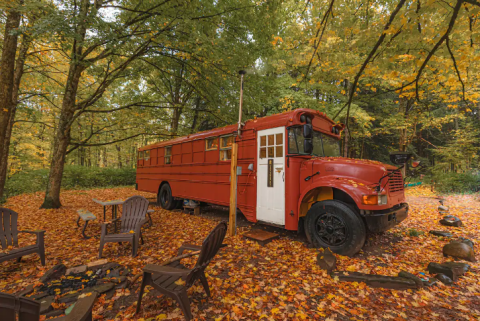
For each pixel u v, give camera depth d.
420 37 2.97
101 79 10.98
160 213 7.97
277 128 5.13
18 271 3.48
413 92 4.11
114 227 5.81
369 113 16.58
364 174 4.21
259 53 9.62
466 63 3.39
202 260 2.43
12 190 12.41
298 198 4.85
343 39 4.32
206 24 7.88
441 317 2.55
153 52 8.12
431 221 6.55
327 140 5.83
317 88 12.23
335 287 3.16
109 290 2.92
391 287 3.11
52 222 6.44
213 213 8.06
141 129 11.18
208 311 2.59
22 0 5.79
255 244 4.73
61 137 8.50
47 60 10.21
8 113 7.48
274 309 2.63
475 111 16.70
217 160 6.71
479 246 4.68
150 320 2.40
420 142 22.64
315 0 3.92
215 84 9.70
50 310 2.51
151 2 7.38
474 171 12.95
